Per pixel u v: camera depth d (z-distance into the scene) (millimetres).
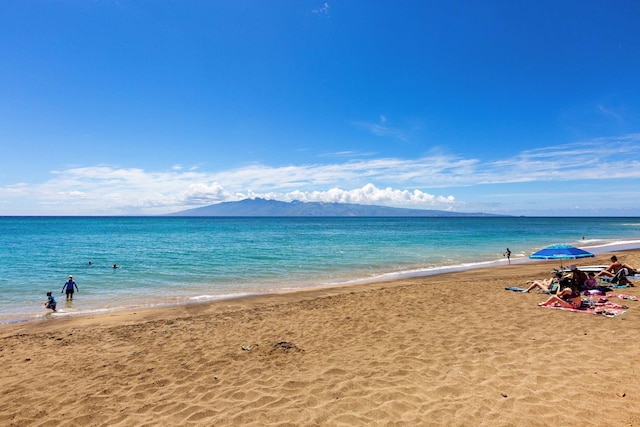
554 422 4762
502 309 11031
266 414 5340
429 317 10492
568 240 47219
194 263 26875
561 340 7906
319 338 9008
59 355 8359
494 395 5578
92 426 5250
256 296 15688
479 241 46219
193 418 5332
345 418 5133
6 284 19297
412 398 5617
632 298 11359
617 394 5391
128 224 125000
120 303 14914
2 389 6590
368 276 21203
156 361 7797
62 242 47469
